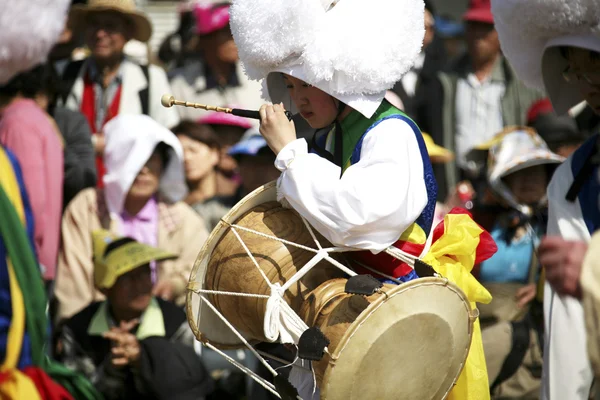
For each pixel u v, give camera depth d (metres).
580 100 8.62
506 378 10.48
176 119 14.77
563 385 7.84
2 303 6.74
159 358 10.38
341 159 7.48
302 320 7.07
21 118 11.26
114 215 12.16
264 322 6.95
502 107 16.42
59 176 11.52
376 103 7.26
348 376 6.71
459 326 7.14
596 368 6.33
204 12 15.90
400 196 6.97
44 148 11.27
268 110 7.32
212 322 7.74
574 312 7.83
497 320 10.98
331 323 6.84
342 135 7.50
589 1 7.37
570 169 8.12
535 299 10.95
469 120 16.39
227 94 15.91
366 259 7.43
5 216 6.81
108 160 12.22
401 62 7.17
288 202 7.29
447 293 7.00
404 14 7.13
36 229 11.09
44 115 11.58
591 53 7.68
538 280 11.04
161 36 21.72
